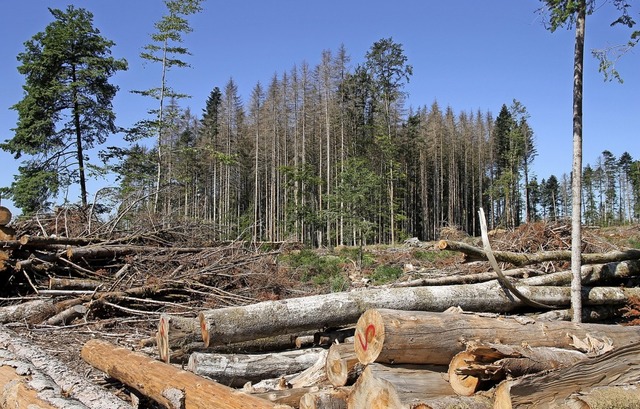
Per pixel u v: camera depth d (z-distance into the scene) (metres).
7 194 21.61
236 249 11.20
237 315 5.55
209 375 5.17
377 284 11.88
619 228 16.89
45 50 21.05
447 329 4.21
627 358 3.57
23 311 8.17
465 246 7.34
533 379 3.24
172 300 9.16
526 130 44.59
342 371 4.28
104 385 5.67
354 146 43.91
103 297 8.37
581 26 7.31
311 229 38.44
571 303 7.57
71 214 11.86
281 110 46.56
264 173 50.81
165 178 22.27
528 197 45.06
